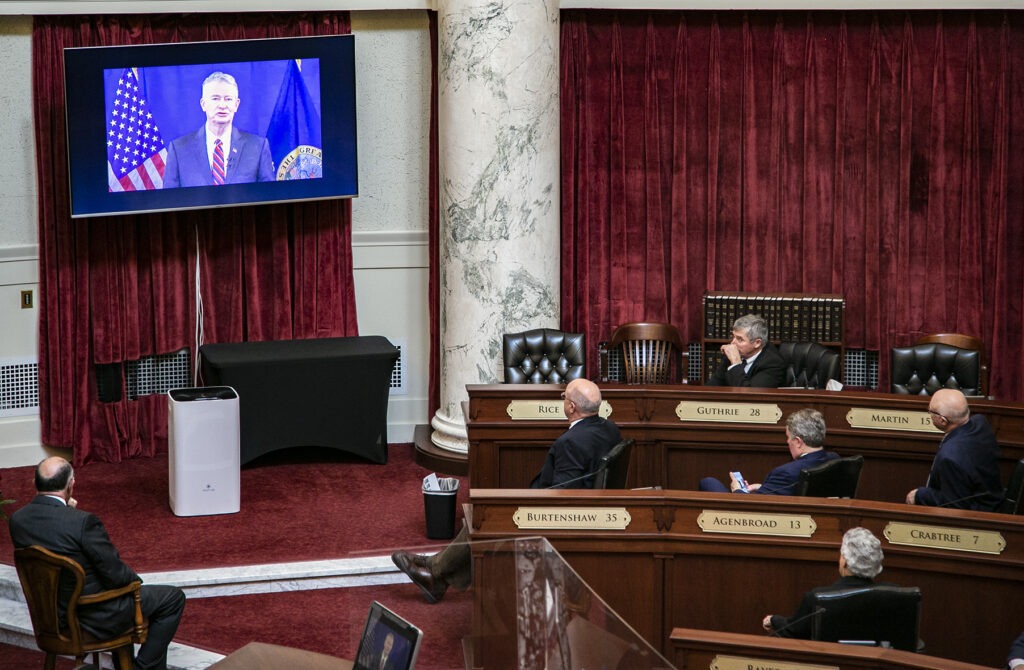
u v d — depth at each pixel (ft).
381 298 27.99
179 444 22.94
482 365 25.50
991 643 16.58
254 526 22.77
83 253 25.70
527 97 24.81
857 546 14.60
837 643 13.32
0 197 25.68
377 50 27.12
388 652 11.29
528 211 25.16
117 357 26.25
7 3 24.53
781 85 27.14
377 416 26.17
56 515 16.55
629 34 26.89
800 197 27.58
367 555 21.27
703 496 17.01
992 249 27.45
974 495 18.19
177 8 25.39
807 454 18.38
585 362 25.64
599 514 17.06
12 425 26.27
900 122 27.20
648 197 27.40
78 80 24.07
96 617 16.56
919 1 26.43
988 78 27.02
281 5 25.86
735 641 13.37
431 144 26.73
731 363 23.48
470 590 11.47
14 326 26.07
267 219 26.78
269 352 25.54
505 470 21.81
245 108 25.49
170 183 25.18
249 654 13.21
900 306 27.73
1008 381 27.89
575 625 11.21
